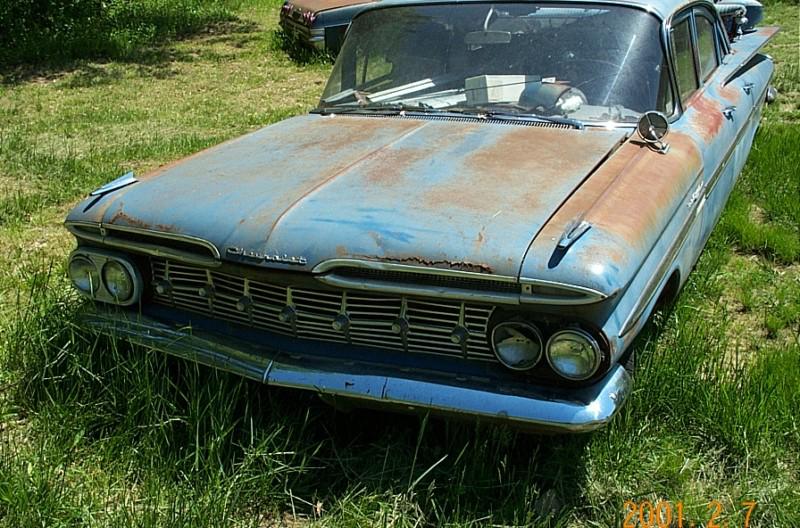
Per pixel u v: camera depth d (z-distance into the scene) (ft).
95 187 20.10
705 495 9.34
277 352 9.53
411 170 10.36
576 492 9.30
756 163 19.93
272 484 9.37
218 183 10.55
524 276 8.30
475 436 9.59
